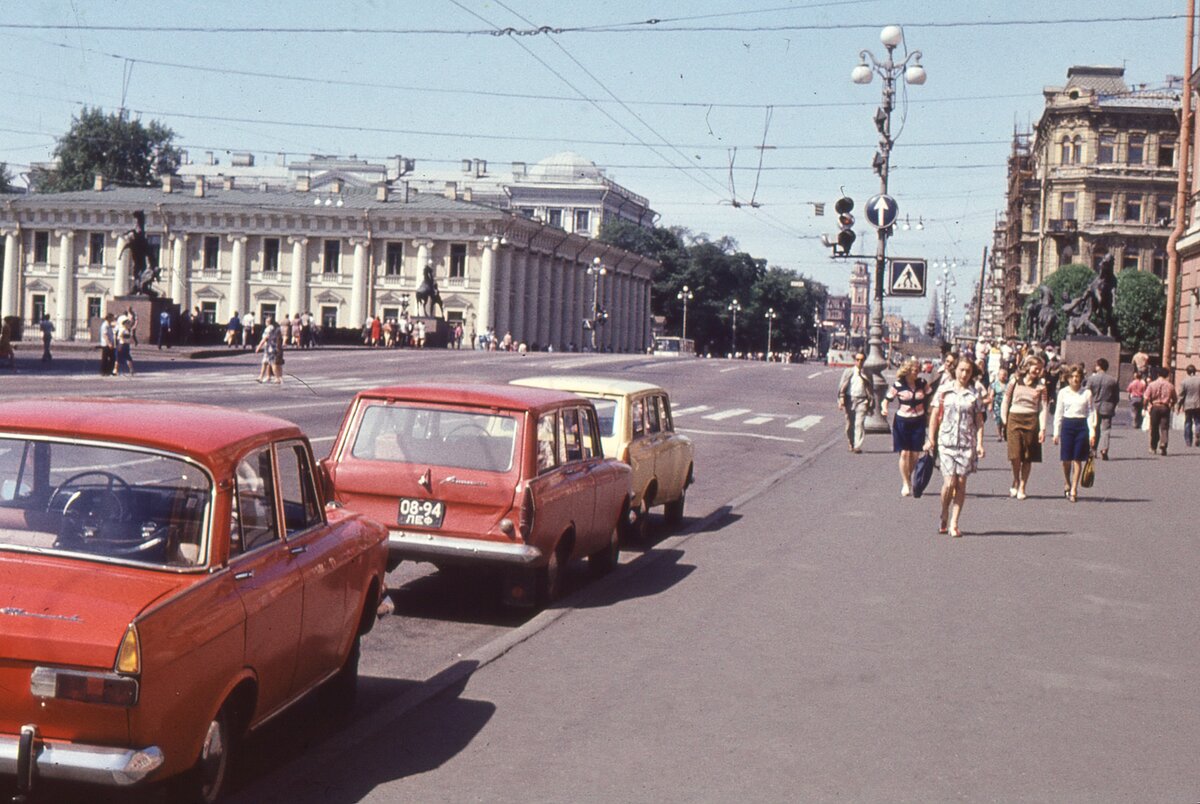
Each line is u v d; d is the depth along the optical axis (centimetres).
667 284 16038
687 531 1540
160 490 554
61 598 497
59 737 486
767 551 1388
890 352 10081
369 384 4088
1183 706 795
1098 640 980
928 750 688
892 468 2417
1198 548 1470
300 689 655
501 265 10712
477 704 762
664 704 770
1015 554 1399
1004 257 13350
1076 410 1914
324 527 695
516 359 6638
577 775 634
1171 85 10231
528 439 1023
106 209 10600
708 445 2831
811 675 849
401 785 612
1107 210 10019
